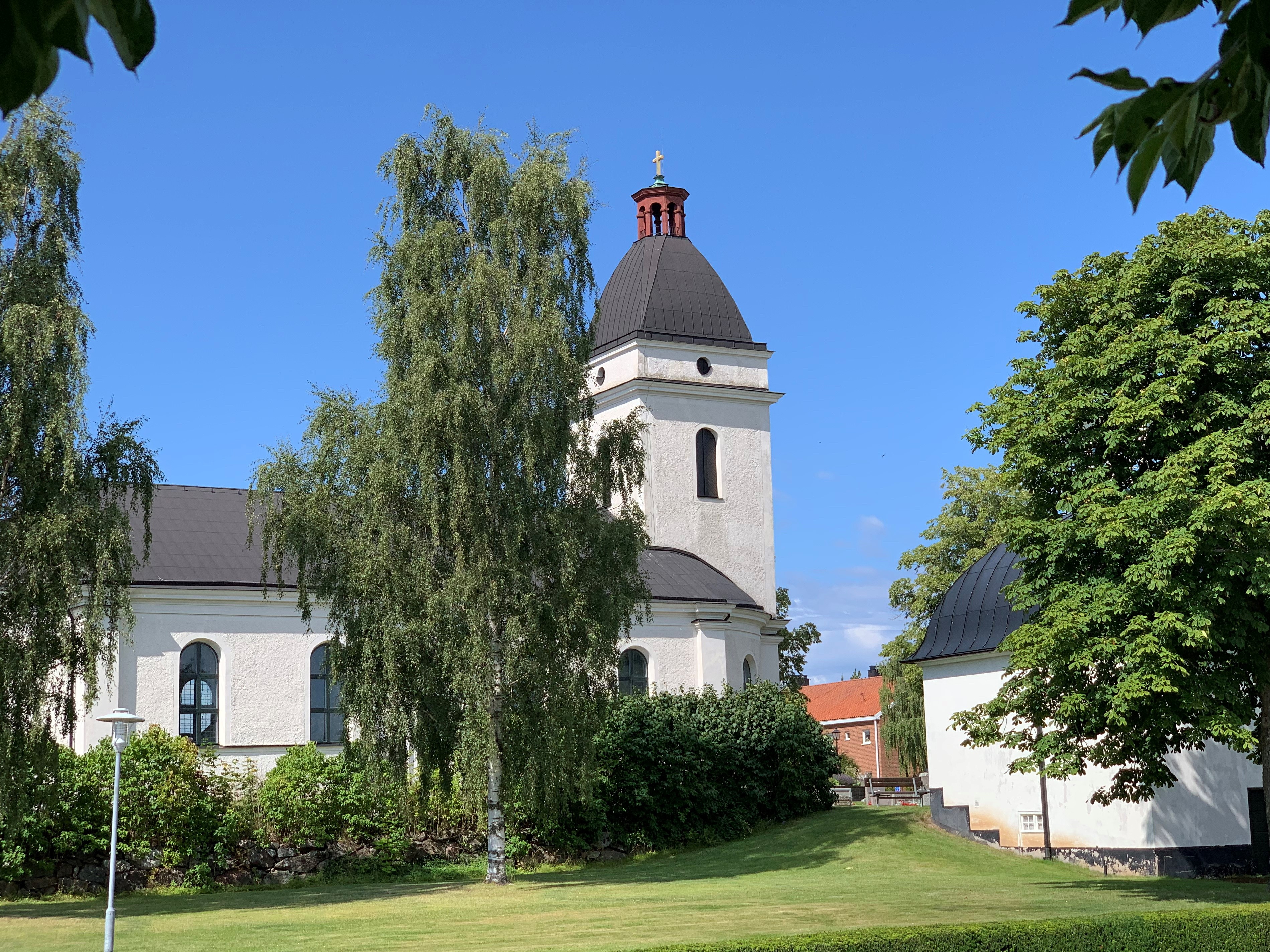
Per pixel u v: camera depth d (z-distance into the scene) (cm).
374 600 3222
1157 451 2592
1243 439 2464
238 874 3572
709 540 5453
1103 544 2423
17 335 2764
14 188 2945
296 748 3756
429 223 3484
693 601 4753
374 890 3350
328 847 3709
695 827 4312
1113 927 1916
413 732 3269
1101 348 2695
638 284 5647
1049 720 3238
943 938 1820
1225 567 2383
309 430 3406
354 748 3338
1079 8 336
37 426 2816
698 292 5669
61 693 2909
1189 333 2669
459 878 3681
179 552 4081
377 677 3216
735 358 5641
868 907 2656
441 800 3731
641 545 3512
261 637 4038
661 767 4212
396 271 3450
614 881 3425
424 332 3316
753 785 4447
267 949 2245
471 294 3297
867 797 5325
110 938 2097
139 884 3438
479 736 3138
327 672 3341
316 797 3678
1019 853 3656
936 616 4047
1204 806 3350
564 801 3388
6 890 3262
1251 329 2552
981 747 3600
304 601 3369
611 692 3441
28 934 2536
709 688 4556
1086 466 2695
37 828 3247
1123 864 3338
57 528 2742
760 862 3741
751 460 5600
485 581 3219
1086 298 2759
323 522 3272
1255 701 2647
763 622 5169
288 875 3631
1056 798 3547
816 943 1744
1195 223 2705
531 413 3316
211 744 3828
